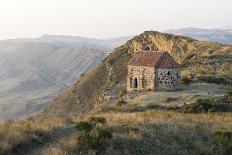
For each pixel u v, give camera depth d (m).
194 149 19.81
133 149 18.17
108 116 29.34
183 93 50.44
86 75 154.50
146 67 58.06
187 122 27.56
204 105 40.16
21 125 21.23
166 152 18.55
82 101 128.25
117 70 134.12
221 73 70.75
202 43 111.25
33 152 16.58
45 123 22.91
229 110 39.94
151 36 138.88
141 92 56.53
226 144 20.14
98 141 17.44
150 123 24.12
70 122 25.03
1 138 17.42
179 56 116.44
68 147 16.95
